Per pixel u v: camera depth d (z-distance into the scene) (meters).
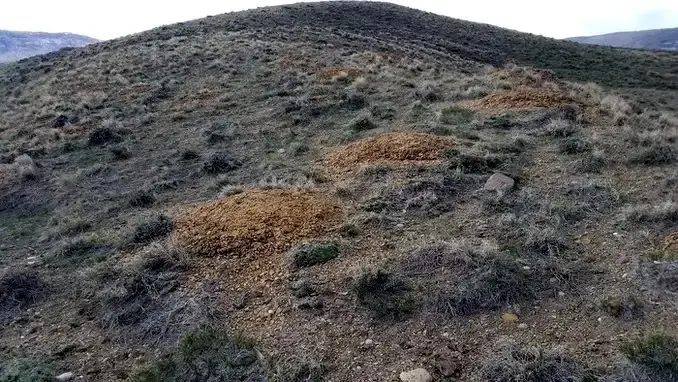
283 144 11.08
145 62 21.72
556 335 4.15
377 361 4.14
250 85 16.88
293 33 27.70
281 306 4.98
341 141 10.52
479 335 4.28
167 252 6.02
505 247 5.46
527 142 8.83
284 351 4.36
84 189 10.05
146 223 7.16
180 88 17.55
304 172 8.74
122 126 13.79
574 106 10.77
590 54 43.50
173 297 5.30
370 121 11.33
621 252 5.14
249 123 13.06
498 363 3.82
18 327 5.32
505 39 45.53
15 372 4.46
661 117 10.49
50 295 5.93
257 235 6.25
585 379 3.60
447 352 4.13
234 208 7.09
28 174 11.02
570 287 4.73
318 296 5.05
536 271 4.97
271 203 7.09
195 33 31.31
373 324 4.57
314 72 17.81
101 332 5.05
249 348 4.28
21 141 14.21
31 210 9.48
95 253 6.91
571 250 5.34
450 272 5.04
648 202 6.14
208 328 4.64
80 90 18.86
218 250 6.08
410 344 4.28
